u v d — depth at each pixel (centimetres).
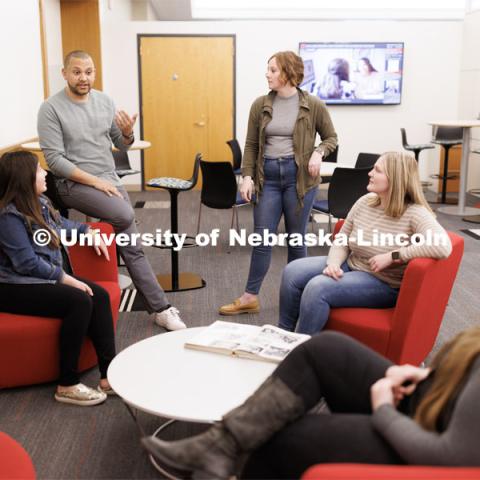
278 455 164
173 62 893
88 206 359
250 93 905
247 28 886
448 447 135
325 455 158
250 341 253
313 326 286
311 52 886
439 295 289
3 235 276
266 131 370
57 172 354
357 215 306
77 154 361
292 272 315
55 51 760
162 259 543
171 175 927
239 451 163
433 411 146
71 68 346
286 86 364
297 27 886
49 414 276
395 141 924
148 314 403
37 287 283
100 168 368
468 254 566
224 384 223
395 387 166
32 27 635
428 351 306
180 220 720
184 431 262
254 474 169
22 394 294
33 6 639
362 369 177
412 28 893
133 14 1151
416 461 141
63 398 285
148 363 241
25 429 263
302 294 295
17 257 277
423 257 270
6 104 537
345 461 155
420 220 279
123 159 699
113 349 292
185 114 910
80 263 331
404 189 282
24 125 599
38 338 288
